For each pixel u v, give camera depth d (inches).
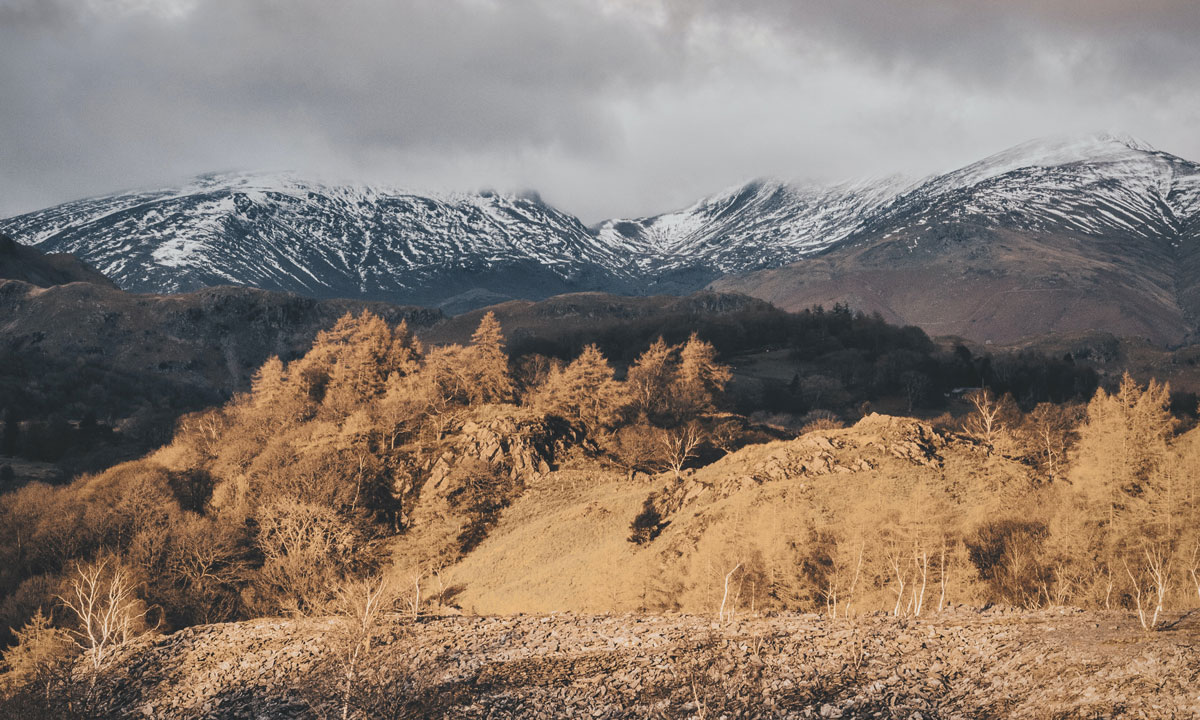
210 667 2097.7
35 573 4328.3
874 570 2498.8
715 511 3435.0
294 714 1761.8
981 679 1433.3
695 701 1536.7
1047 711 1233.4
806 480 3511.3
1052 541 2484.0
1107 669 1294.3
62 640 2573.8
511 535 4330.7
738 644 1786.4
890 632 1745.8
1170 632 1438.2
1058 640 1493.6
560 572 3599.9
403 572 4124.0
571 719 1568.7
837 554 2603.3
